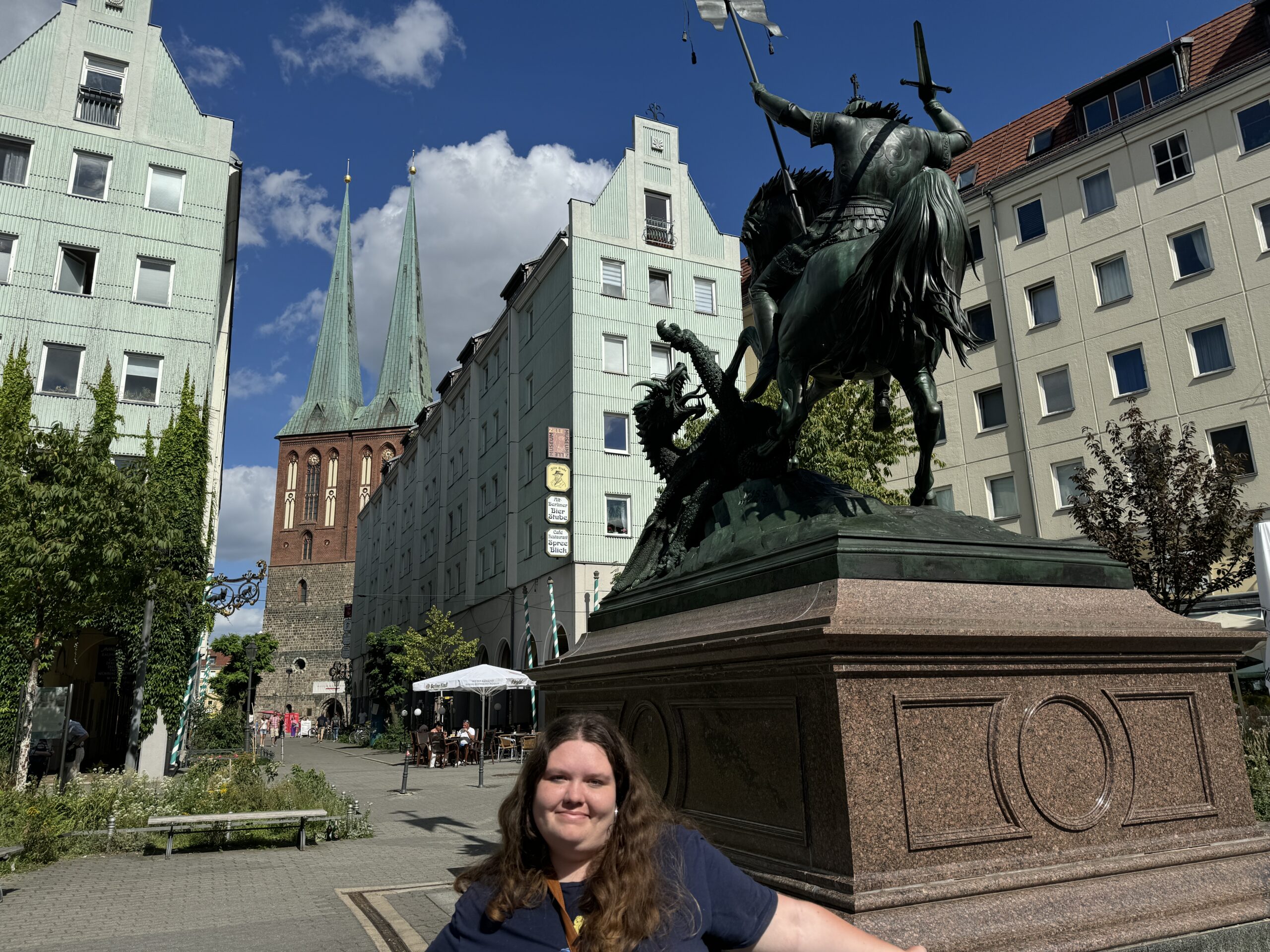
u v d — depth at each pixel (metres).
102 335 25.20
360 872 8.75
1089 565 3.82
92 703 26.88
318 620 79.50
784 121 4.92
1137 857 3.18
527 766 1.75
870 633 2.94
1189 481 14.97
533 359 32.84
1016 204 26.77
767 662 3.27
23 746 12.28
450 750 26.94
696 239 32.25
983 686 3.17
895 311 4.04
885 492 16.86
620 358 29.91
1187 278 23.00
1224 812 3.48
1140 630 3.48
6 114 25.27
